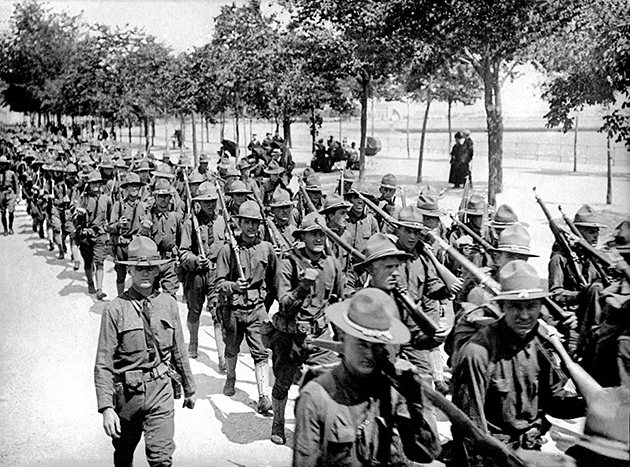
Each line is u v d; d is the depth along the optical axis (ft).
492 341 13.30
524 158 101.91
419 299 20.43
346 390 11.30
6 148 85.97
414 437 11.51
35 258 49.49
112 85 86.74
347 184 33.09
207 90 77.46
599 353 16.84
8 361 28.27
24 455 20.03
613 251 20.44
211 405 23.66
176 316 16.85
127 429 16.39
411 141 140.26
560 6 39.91
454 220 26.66
